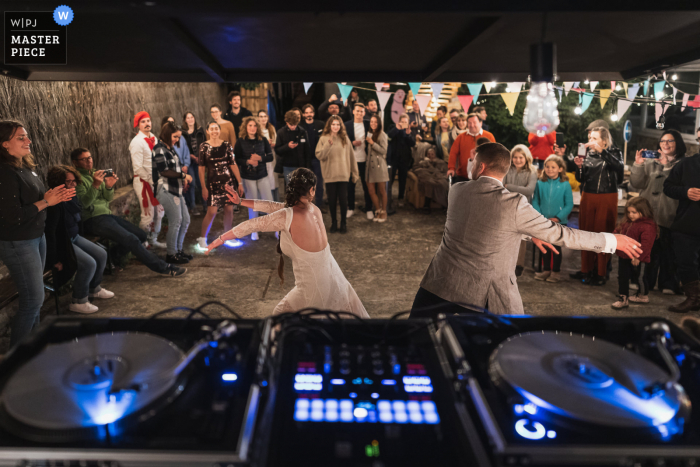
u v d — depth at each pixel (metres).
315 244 3.00
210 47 1.82
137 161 5.94
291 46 1.78
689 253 4.31
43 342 1.29
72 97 5.64
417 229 7.09
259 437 0.96
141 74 2.35
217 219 7.42
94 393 1.01
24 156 3.45
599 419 0.96
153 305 4.55
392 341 1.35
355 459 0.94
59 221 3.85
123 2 1.11
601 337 1.35
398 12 1.18
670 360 1.09
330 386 1.13
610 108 9.30
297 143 6.64
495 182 2.64
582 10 1.20
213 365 1.17
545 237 2.46
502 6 1.19
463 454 0.94
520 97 9.80
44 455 0.92
